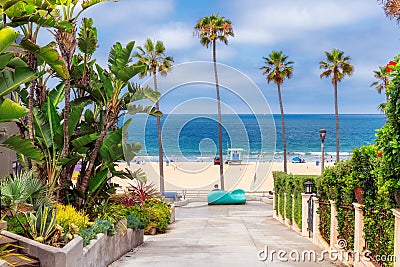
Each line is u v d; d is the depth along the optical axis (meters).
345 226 8.34
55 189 8.93
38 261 6.24
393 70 5.70
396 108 5.45
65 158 9.09
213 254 9.08
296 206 13.77
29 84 10.12
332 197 9.31
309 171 48.75
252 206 23.33
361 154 7.35
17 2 7.41
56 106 10.38
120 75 9.52
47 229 6.91
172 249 9.92
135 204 13.34
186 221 17.19
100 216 9.41
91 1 9.20
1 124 11.41
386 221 6.18
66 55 9.09
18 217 7.34
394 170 5.64
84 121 10.52
